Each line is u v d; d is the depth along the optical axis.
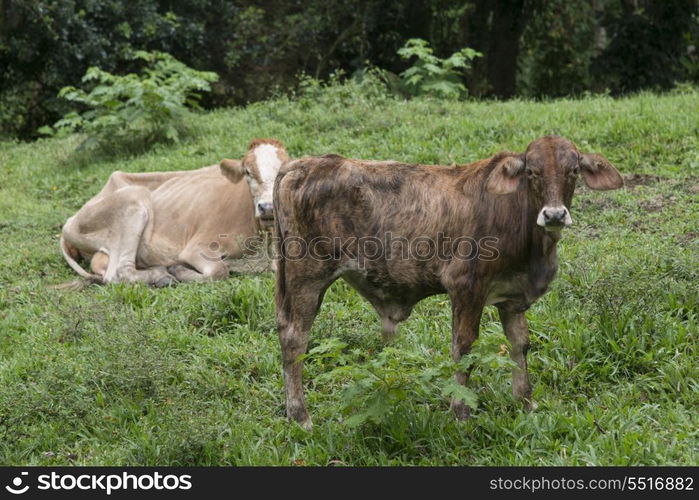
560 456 5.07
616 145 11.16
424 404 5.65
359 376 5.18
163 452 5.27
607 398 5.71
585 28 25.14
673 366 5.93
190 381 6.15
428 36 22.53
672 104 12.75
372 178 5.54
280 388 6.19
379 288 5.68
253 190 8.46
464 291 5.39
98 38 18.66
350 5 21.67
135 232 9.14
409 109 13.58
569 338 6.30
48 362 6.65
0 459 5.48
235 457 5.29
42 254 9.84
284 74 21.88
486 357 5.04
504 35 22.02
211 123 14.54
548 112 12.70
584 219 9.05
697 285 6.76
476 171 5.48
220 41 21.25
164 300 7.95
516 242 5.36
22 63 19.56
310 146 12.16
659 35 20.66
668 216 8.83
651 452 5.02
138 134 14.21
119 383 6.12
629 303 6.50
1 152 15.63
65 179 12.98
